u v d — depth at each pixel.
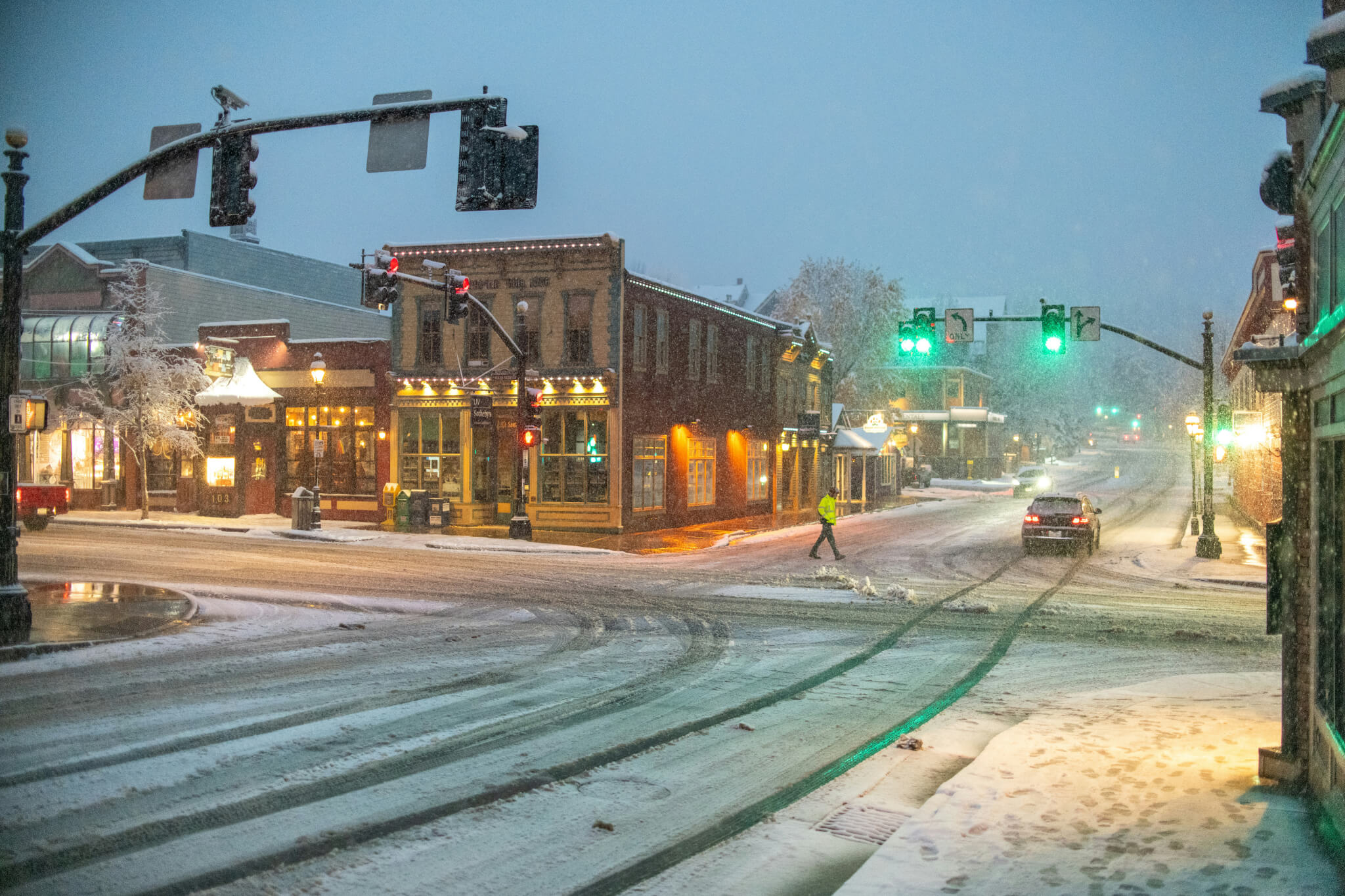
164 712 8.66
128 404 33.16
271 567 20.41
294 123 10.95
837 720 8.79
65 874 5.18
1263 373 6.45
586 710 9.02
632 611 15.28
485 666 10.95
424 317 31.78
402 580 18.75
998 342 96.12
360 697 9.35
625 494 30.52
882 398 65.19
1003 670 11.08
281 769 7.04
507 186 10.40
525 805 6.41
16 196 12.02
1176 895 4.60
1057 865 5.04
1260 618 15.16
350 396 33.25
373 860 5.45
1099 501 52.69
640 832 5.98
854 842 5.88
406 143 10.67
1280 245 10.29
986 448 78.12
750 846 5.78
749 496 40.28
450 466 31.59
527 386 29.88
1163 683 10.05
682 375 34.28
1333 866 4.92
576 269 30.39
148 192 11.63
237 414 33.88
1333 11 5.62
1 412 11.91
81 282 38.72
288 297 45.78
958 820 5.81
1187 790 6.30
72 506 37.03
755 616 14.91
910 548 27.05
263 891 5.02
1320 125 6.30
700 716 8.85
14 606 11.91
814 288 62.00
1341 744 5.32
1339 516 5.64
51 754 7.36
